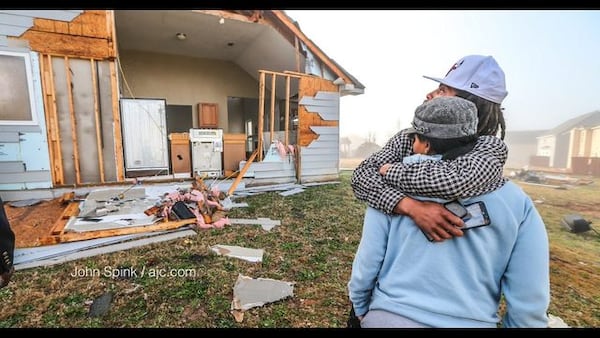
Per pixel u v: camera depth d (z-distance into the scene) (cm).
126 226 386
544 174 990
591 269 328
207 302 241
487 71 96
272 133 749
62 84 534
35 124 517
